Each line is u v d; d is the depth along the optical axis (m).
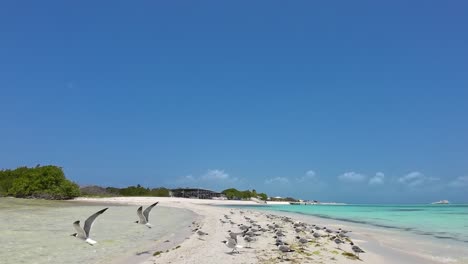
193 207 97.81
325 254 24.80
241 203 188.50
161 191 190.75
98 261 21.42
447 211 120.88
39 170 121.31
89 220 15.52
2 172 130.25
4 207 65.88
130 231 35.78
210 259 21.97
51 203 89.56
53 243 26.34
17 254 22.08
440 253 28.25
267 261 21.78
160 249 25.81
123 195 175.12
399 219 72.12
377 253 27.38
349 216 84.12
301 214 89.88
